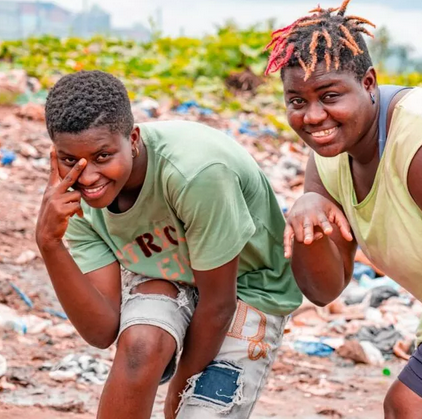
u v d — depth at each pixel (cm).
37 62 1105
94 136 283
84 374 478
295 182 832
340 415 457
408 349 548
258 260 339
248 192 326
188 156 304
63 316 552
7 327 519
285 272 346
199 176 300
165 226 321
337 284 343
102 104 285
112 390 304
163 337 309
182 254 324
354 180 322
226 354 327
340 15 301
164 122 326
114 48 1241
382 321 589
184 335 323
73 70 1089
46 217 298
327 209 323
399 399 313
